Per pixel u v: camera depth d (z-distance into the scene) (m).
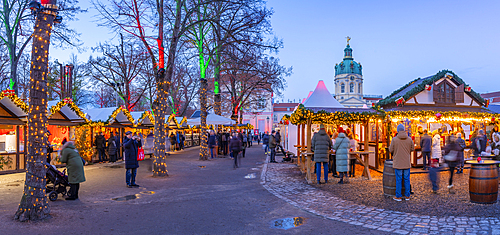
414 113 12.48
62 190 7.49
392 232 5.07
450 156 7.86
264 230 5.25
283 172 12.30
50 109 12.95
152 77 29.55
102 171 12.52
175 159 18.02
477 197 6.70
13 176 11.30
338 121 10.74
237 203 7.21
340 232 5.11
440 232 4.99
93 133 15.79
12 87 19.23
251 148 30.31
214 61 20.92
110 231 5.09
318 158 9.55
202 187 9.18
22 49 19.50
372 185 9.13
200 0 13.29
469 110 14.13
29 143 5.46
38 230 5.00
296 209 6.69
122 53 28.16
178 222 5.67
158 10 11.66
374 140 13.98
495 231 4.94
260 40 15.52
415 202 6.93
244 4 13.91
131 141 9.12
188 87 36.28
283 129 23.95
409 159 7.16
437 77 13.86
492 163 6.70
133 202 7.20
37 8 5.43
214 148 19.95
